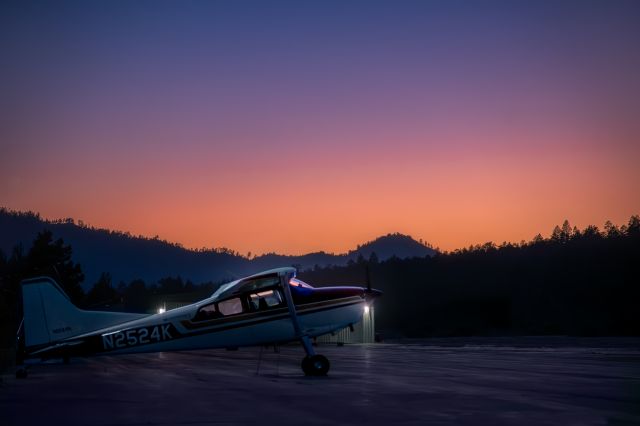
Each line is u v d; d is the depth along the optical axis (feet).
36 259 211.61
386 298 449.89
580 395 45.03
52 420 35.63
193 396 45.96
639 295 357.00
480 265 495.82
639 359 86.48
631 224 506.07
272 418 35.55
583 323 299.17
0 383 58.44
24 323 62.18
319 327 63.82
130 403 42.45
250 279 62.44
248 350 135.64
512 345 139.13
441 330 311.06
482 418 35.17
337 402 41.78
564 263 452.76
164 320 62.34
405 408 38.91
